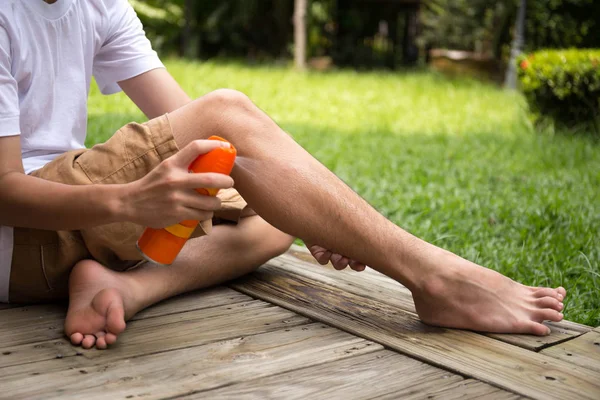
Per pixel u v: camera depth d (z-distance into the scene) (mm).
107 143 1815
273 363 1659
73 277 1844
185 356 1677
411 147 6434
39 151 1916
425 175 5078
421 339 1841
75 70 1956
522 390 1562
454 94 11609
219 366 1628
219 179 1541
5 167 1667
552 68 7270
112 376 1549
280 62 16500
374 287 2301
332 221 1835
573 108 7348
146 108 2287
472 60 15406
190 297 2129
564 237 3238
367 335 1853
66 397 1439
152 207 1557
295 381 1565
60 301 2035
